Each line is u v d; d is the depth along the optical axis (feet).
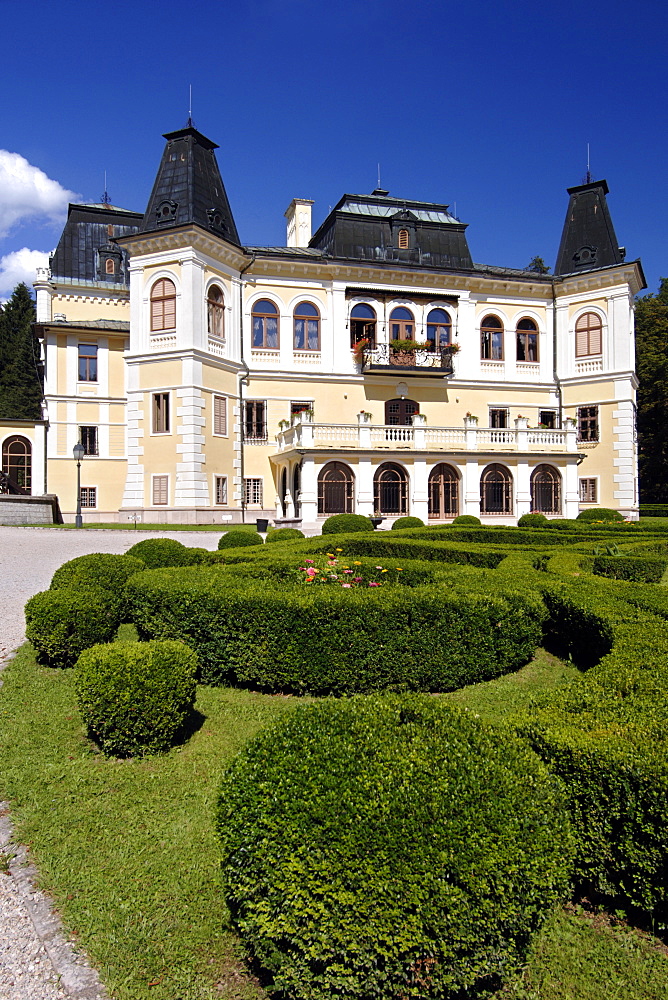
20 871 14.02
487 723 13.03
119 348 115.44
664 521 97.71
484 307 113.09
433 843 9.68
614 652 17.95
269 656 22.97
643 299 194.59
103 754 19.07
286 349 104.22
